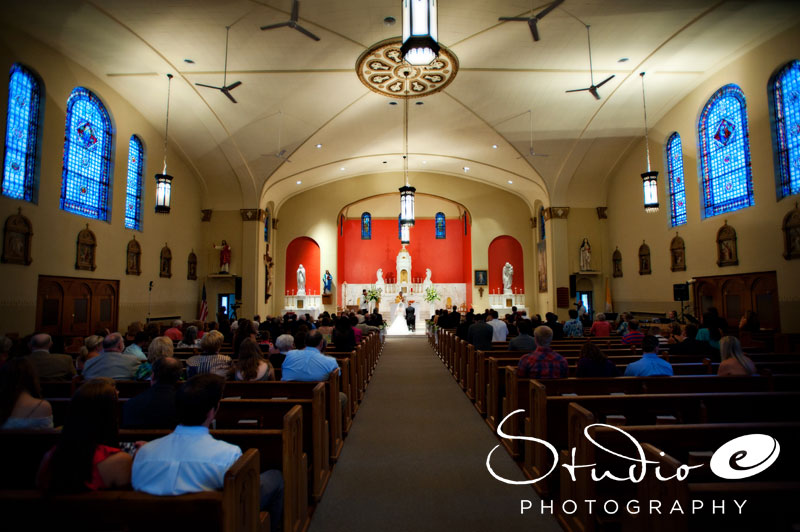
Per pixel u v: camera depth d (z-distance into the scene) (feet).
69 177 35.22
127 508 6.56
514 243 75.41
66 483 6.56
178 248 52.65
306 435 12.81
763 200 35.88
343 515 12.07
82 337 35.22
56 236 33.32
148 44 33.81
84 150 37.01
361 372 25.59
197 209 57.72
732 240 39.29
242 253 58.80
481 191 75.46
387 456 16.30
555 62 38.32
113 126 40.27
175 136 48.98
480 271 74.79
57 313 33.65
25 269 30.55
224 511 6.49
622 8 31.22
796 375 15.02
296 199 73.00
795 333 32.09
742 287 38.40
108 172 39.86
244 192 58.95
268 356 21.29
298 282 71.05
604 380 14.53
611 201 60.75
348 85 41.98
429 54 18.74
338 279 75.00
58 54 33.47
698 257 43.93
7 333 28.81
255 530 7.72
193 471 7.04
